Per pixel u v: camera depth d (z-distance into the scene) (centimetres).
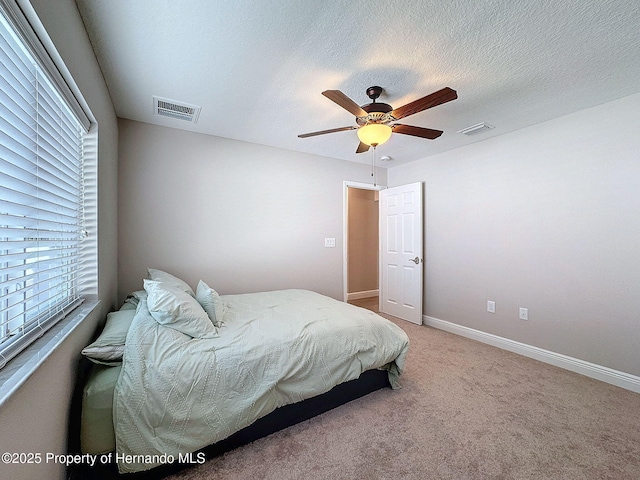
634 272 211
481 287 312
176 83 196
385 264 431
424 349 287
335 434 160
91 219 162
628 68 178
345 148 342
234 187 310
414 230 382
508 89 204
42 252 112
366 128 195
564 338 247
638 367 208
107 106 198
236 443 148
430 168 373
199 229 290
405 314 396
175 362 133
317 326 185
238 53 165
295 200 351
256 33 149
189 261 285
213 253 298
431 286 370
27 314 102
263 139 309
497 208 298
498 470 134
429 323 370
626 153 215
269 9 133
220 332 165
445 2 128
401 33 148
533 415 177
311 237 364
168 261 275
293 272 351
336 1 128
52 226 120
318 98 218
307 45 158
